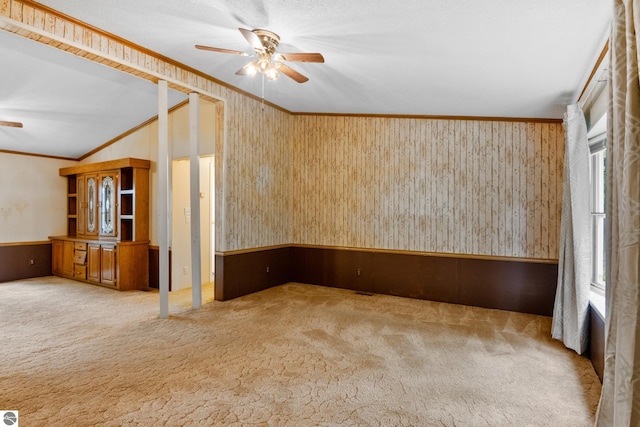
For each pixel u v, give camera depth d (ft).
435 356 9.37
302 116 17.79
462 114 14.85
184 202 17.58
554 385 7.92
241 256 15.17
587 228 9.47
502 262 14.42
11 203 19.33
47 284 18.10
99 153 20.27
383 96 13.79
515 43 8.98
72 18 9.05
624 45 4.83
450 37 8.95
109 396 7.11
